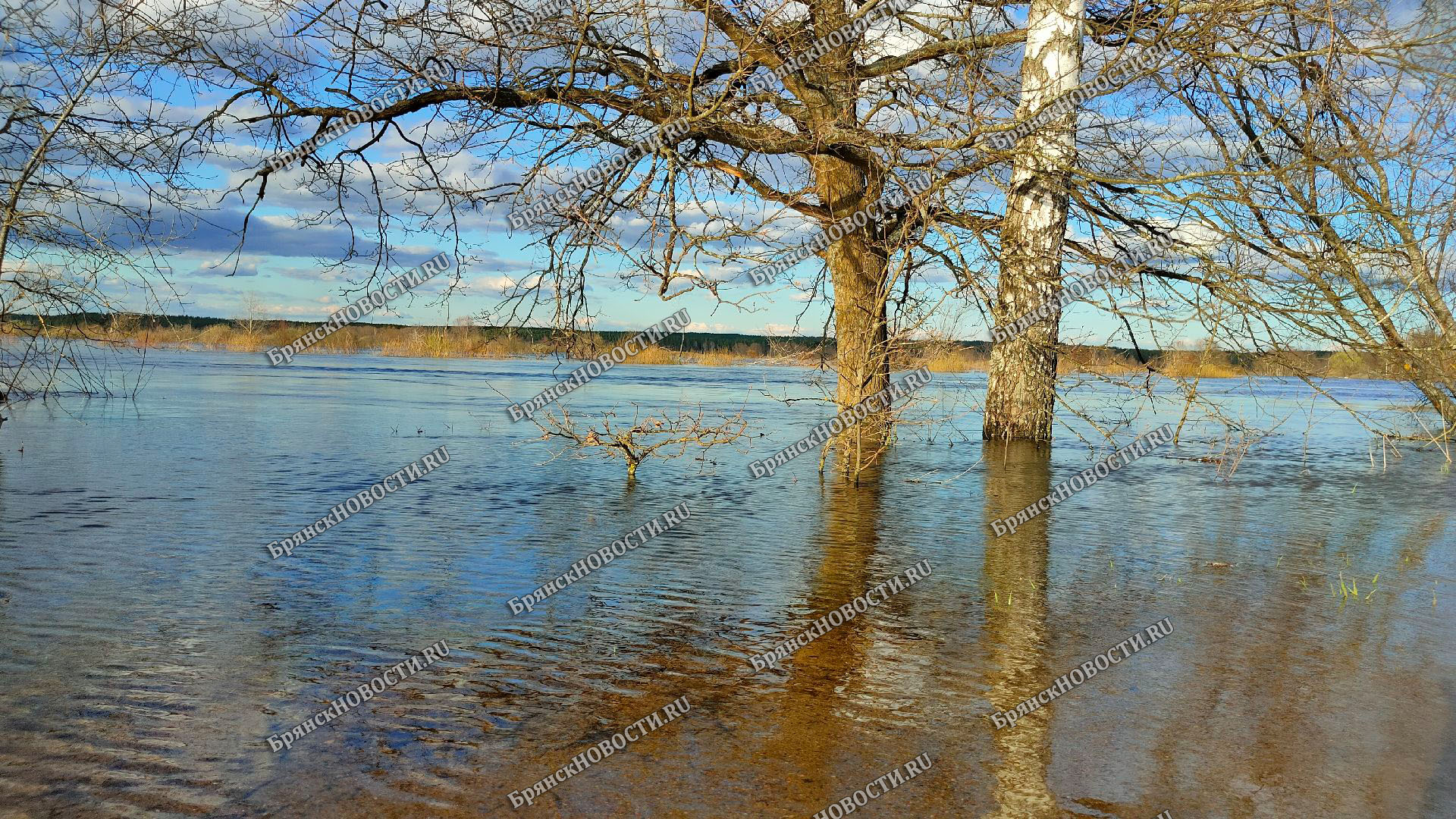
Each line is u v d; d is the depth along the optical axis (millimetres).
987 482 12930
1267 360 11094
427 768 4328
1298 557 8742
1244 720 5023
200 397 24672
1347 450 18594
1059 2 13164
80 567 7508
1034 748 4660
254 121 11188
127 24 10070
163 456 13836
